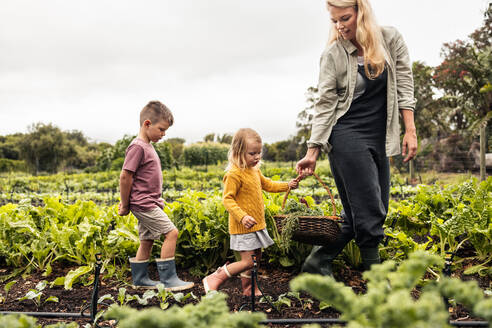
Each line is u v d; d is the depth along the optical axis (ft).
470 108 58.65
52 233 12.03
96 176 68.85
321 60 9.84
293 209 10.12
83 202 13.60
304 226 9.14
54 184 58.95
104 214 13.46
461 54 67.21
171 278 10.33
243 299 9.32
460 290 3.12
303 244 11.56
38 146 130.31
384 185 9.71
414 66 74.28
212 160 115.03
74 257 12.00
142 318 2.87
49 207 13.91
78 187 54.39
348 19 8.96
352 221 9.73
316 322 7.41
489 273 10.12
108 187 55.98
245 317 3.37
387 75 9.29
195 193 14.58
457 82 60.75
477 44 67.46
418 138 9.64
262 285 10.35
